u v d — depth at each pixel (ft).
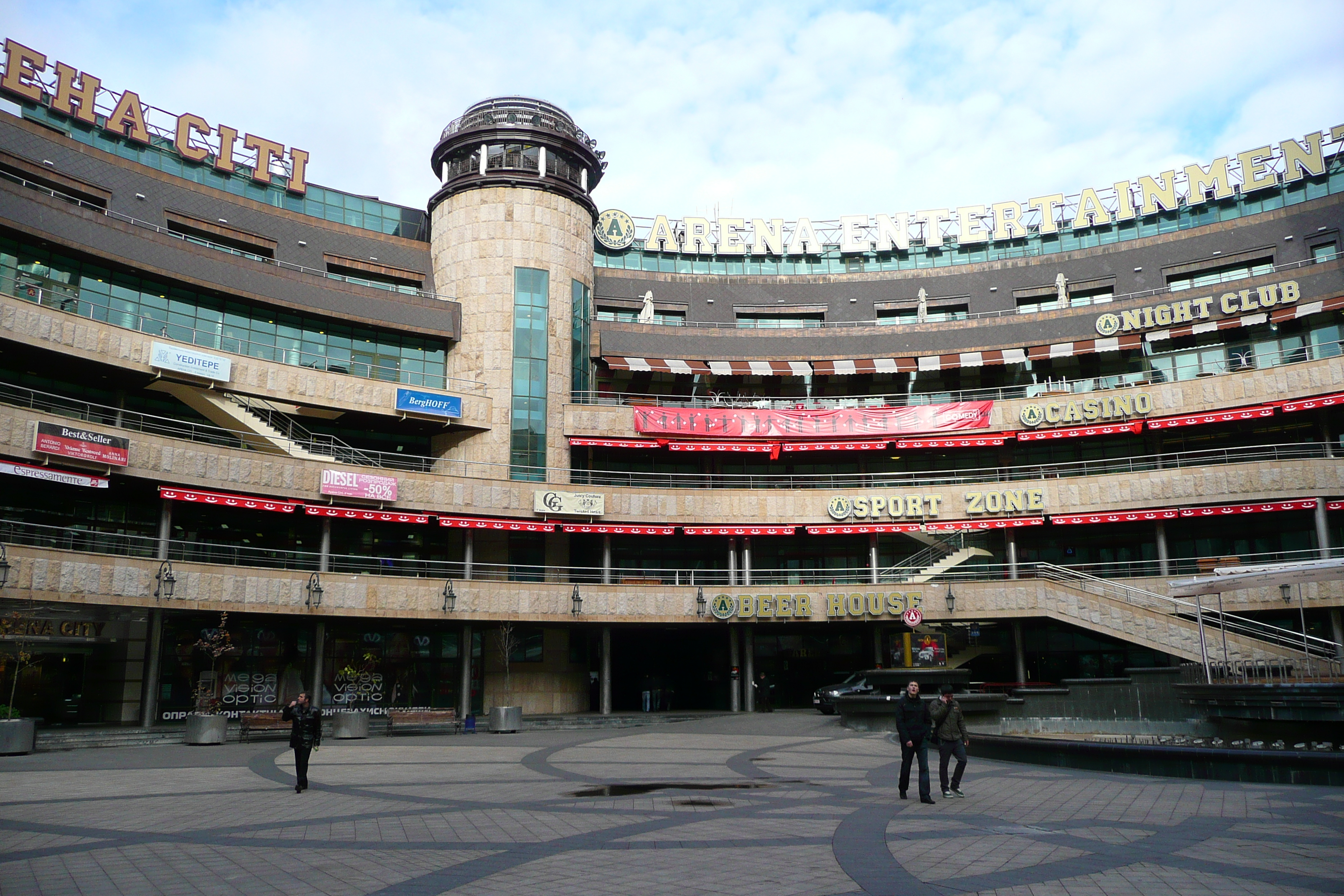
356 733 104.99
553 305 161.48
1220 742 92.17
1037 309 183.21
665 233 196.13
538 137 165.68
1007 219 193.16
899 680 112.47
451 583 136.77
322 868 34.63
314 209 170.91
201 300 142.82
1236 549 155.94
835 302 189.26
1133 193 187.83
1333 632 133.69
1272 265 168.14
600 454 170.30
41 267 127.03
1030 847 37.37
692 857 35.94
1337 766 54.60
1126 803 49.08
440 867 34.63
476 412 153.07
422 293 168.14
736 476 172.24
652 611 145.89
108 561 110.22
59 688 125.49
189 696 129.29
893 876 32.42
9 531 119.65
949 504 155.22
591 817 45.96
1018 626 145.59
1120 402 156.04
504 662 151.94
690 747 88.28
